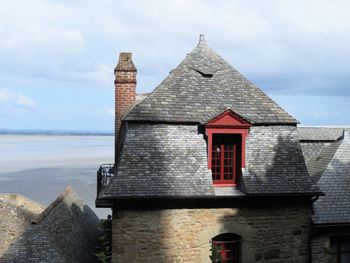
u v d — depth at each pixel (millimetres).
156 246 11953
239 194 12391
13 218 18328
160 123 12641
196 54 14492
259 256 12578
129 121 12438
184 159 12461
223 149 12938
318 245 12945
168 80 13641
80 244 18094
